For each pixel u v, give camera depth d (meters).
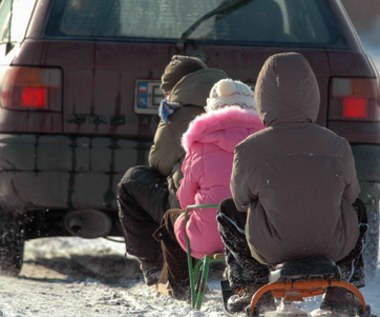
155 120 21.64
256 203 15.66
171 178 19.52
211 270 22.56
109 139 21.47
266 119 15.73
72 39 21.88
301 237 15.30
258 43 22.17
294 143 15.51
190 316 17.89
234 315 16.69
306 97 15.59
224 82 18.45
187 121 19.42
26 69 21.66
